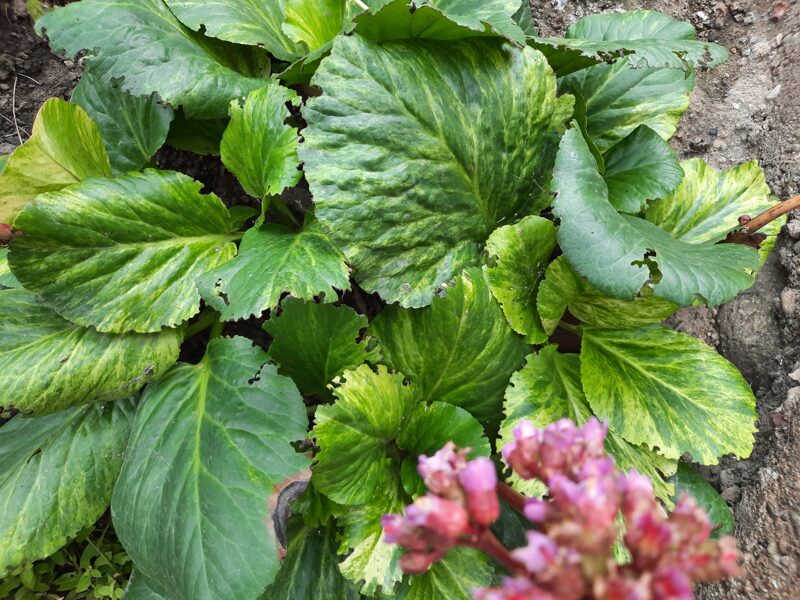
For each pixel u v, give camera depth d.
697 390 0.42
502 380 0.41
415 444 0.39
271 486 0.33
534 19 0.62
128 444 0.39
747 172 0.48
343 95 0.37
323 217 0.36
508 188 0.43
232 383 0.37
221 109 0.41
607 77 0.50
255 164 0.40
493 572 0.38
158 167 0.54
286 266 0.35
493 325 0.39
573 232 0.36
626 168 0.46
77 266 0.38
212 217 0.43
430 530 0.17
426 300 0.38
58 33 0.39
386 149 0.37
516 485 0.37
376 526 0.36
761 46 0.55
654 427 0.41
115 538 0.45
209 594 0.32
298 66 0.41
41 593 0.43
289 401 0.36
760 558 0.41
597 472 0.16
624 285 0.35
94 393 0.38
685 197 0.47
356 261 0.37
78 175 0.43
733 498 0.45
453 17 0.37
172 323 0.40
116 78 0.39
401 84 0.38
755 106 0.53
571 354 0.45
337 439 0.35
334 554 0.39
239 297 0.34
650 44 0.43
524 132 0.42
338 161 0.37
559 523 0.15
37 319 0.39
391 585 0.34
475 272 0.38
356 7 0.49
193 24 0.42
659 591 0.13
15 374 0.36
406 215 0.38
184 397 0.38
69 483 0.40
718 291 0.35
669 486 0.40
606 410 0.41
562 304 0.43
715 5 0.59
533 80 0.42
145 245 0.40
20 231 0.35
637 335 0.45
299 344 0.38
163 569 0.34
